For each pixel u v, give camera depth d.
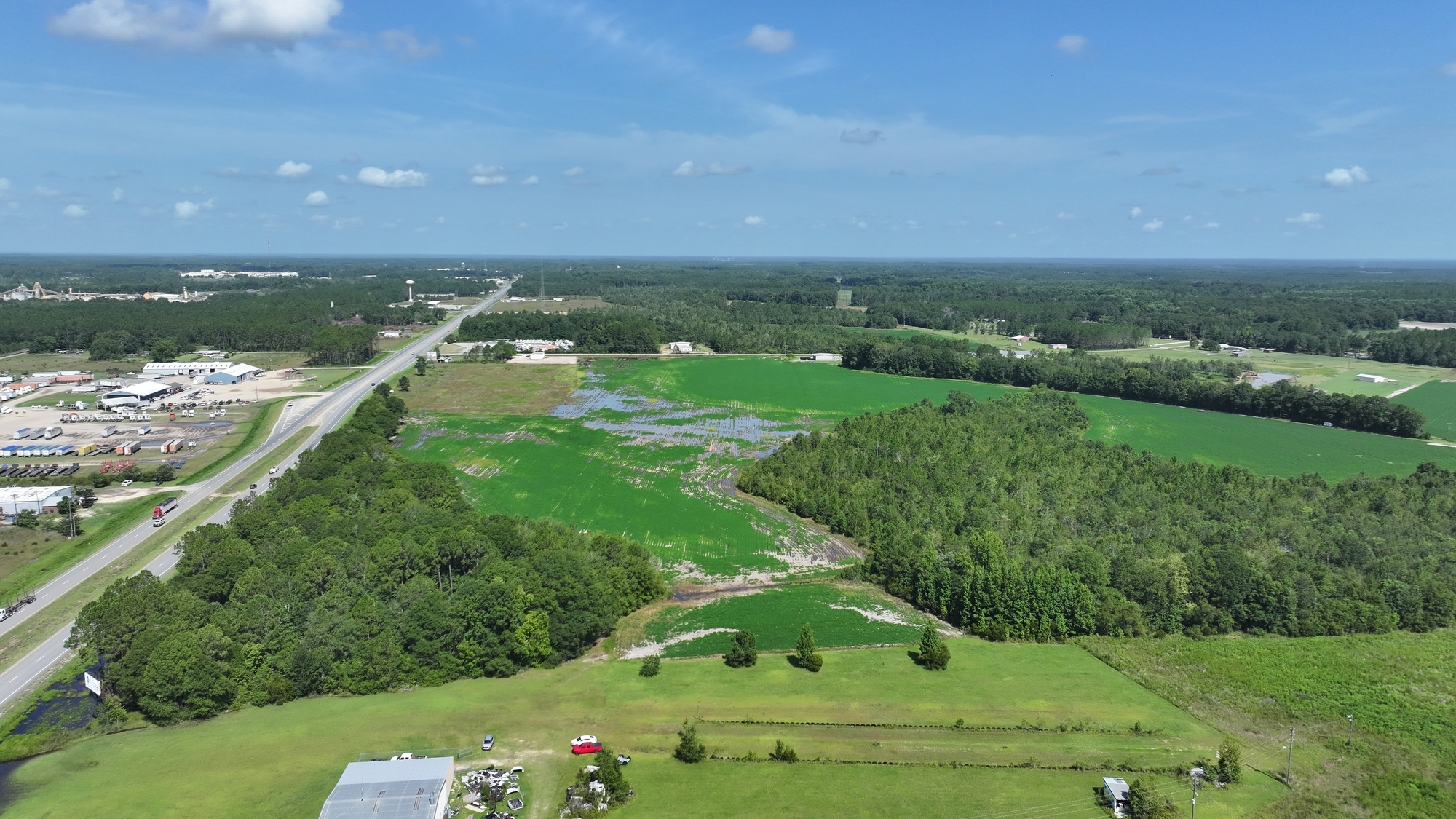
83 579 127.81
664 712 93.25
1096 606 117.88
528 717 91.88
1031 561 131.75
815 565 143.25
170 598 99.56
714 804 75.88
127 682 90.38
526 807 75.75
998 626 115.56
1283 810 77.62
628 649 111.69
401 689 99.00
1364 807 78.88
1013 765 83.62
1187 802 78.06
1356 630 118.50
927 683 101.00
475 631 102.19
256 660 96.38
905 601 129.62
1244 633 118.75
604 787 76.06
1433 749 89.06
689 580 136.00
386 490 146.62
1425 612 119.94
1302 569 128.62
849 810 75.38
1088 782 81.25
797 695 97.31
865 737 88.56
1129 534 144.88
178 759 82.50
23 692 96.62
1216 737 90.69
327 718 91.12
